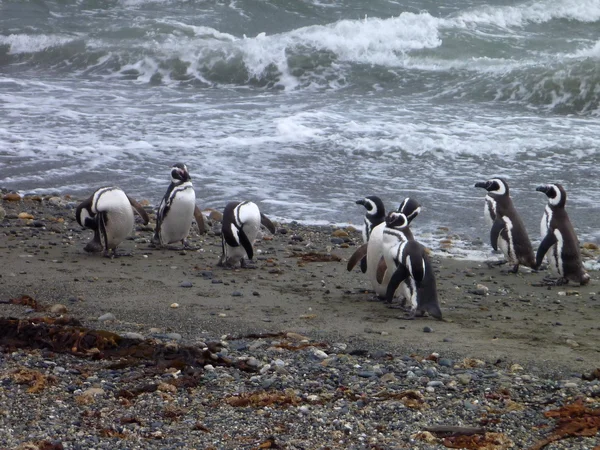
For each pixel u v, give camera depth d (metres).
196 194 21.34
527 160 23.78
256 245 16.97
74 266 14.59
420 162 23.89
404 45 37.59
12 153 24.66
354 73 35.88
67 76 38.34
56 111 30.12
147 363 9.30
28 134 26.70
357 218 19.36
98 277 13.88
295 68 36.56
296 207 20.23
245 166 23.69
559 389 8.92
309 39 37.84
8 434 7.46
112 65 39.12
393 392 8.74
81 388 8.55
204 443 7.45
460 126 27.38
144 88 35.69
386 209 19.80
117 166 23.64
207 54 38.00
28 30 43.47
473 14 41.12
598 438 7.67
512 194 20.88
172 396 8.46
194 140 26.14
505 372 9.61
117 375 8.96
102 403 8.21
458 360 10.11
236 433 7.68
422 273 12.12
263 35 39.59
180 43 39.88
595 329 11.89
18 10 47.88
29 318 10.77
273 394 8.50
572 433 7.76
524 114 29.59
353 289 13.90
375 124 27.53
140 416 7.96
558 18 41.94
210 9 47.66
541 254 14.85
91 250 15.70
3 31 43.34
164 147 25.42
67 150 24.92
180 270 14.70
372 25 38.72
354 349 10.41
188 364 9.31
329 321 11.84
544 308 13.18
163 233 16.39
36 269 14.23
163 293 13.07
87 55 40.06
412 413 8.20
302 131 26.70
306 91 34.81
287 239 17.52
